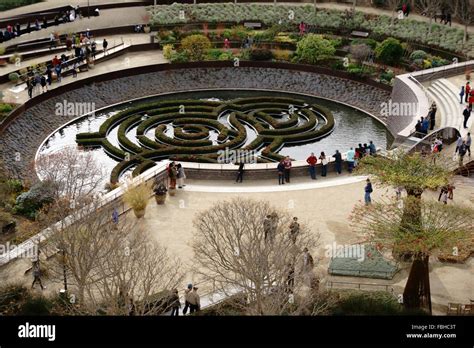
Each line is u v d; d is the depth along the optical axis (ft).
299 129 311.88
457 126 276.62
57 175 250.16
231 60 364.79
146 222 221.25
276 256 167.32
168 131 314.76
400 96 319.47
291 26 395.14
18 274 196.24
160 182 241.96
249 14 404.16
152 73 358.43
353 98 344.69
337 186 244.63
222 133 307.17
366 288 189.16
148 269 171.01
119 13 401.90
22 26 382.01
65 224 182.60
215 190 243.40
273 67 366.02
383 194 233.55
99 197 217.97
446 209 179.83
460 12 385.50
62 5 401.70
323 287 184.44
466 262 200.54
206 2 424.46
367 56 359.46
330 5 418.92
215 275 182.60
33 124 310.24
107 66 356.59
